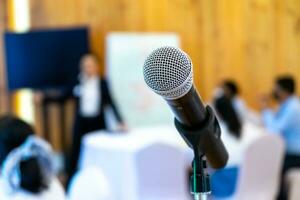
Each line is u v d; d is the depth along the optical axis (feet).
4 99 15.96
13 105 16.08
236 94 15.51
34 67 15.07
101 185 7.07
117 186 10.61
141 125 16.26
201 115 3.05
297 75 18.56
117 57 15.96
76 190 7.02
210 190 3.35
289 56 18.53
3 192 5.50
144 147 8.96
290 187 11.87
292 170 12.18
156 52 2.76
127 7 16.72
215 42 17.84
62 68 15.39
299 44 18.51
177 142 10.87
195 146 3.19
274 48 18.42
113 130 13.14
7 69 14.93
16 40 14.88
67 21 16.29
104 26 16.58
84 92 14.83
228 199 9.85
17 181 5.48
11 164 5.48
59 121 16.33
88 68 14.75
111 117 14.82
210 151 3.28
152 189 9.14
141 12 16.85
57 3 16.19
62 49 15.33
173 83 2.72
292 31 18.45
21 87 15.01
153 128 13.73
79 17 16.39
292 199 11.83
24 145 5.61
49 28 15.99
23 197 5.46
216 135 3.23
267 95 17.93
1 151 5.58
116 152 10.62
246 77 18.28
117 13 16.66
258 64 18.35
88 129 14.76
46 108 15.96
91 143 11.32
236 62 18.12
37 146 5.62
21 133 5.63
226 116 10.00
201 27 17.65
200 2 17.58
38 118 16.15
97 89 14.73
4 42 15.02
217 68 17.92
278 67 18.52
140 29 16.88
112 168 10.71
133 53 16.21
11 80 14.93
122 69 16.02
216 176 9.73
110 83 15.84
